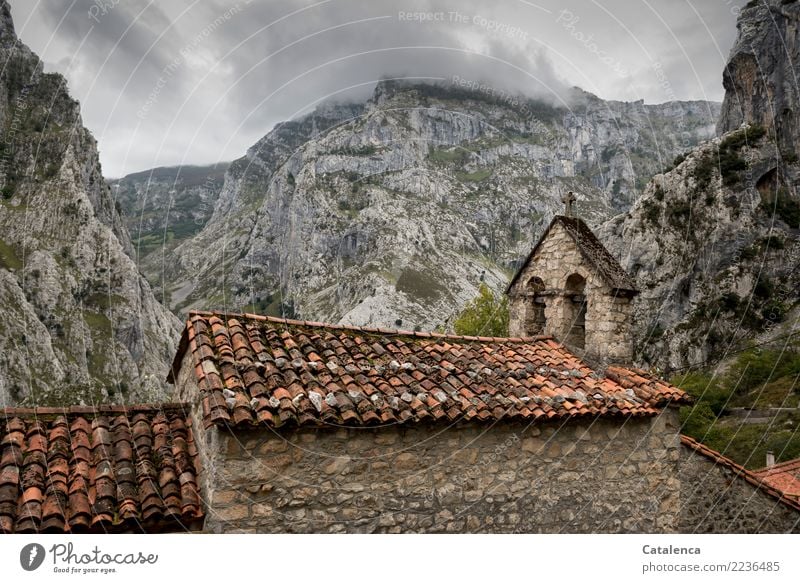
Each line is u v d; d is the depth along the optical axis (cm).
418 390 676
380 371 698
